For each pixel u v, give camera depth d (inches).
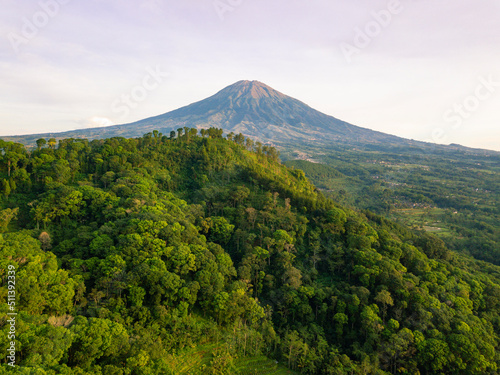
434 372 2571.4
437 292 3277.6
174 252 3029.0
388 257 3732.8
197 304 3034.0
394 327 2797.7
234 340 2684.5
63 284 2399.1
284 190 5039.4
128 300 2655.0
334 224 4244.6
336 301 3129.9
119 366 2032.5
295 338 2783.0
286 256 3602.4
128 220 3344.0
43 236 3090.6
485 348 2655.0
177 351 2534.5
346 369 2539.4
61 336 1822.1
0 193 3870.6
